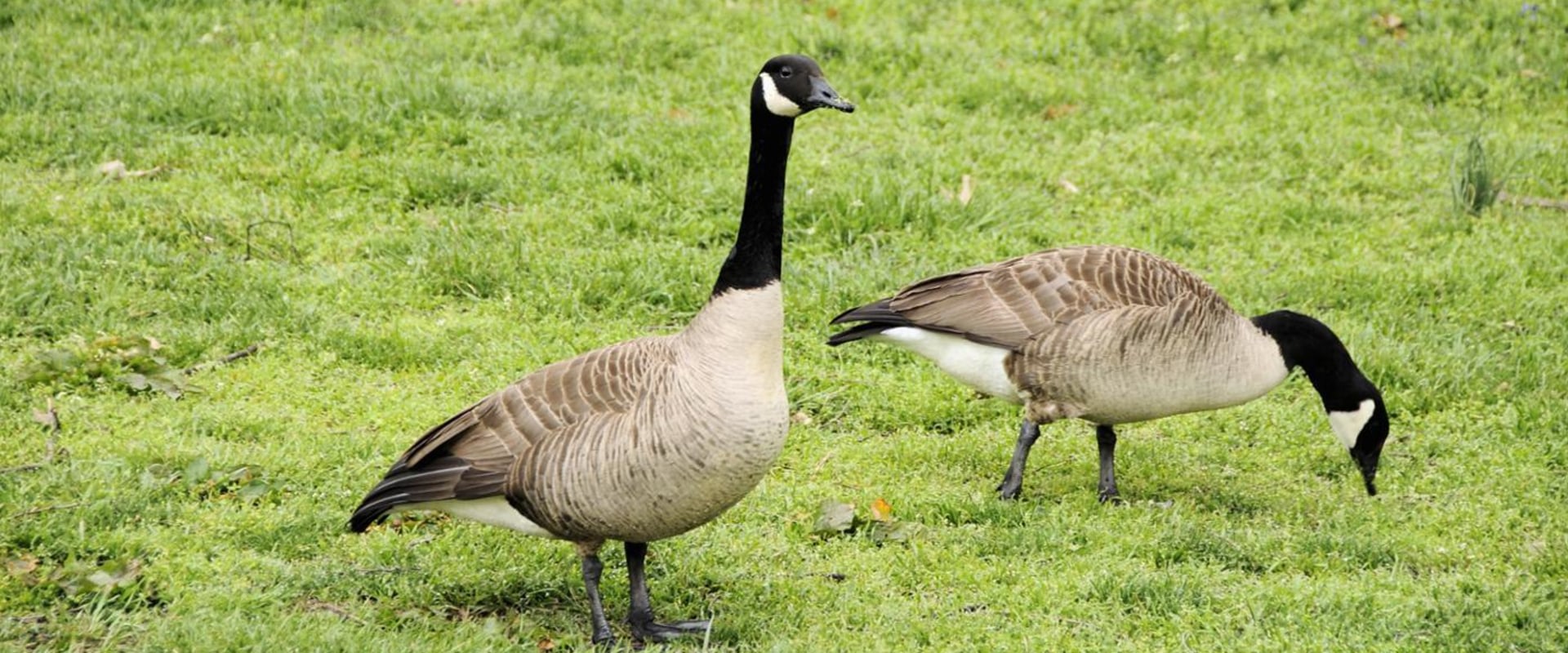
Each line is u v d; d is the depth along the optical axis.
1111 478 11.75
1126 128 19.41
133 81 18.27
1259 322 11.84
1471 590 10.03
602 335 13.91
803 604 9.62
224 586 9.38
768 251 8.52
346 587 9.52
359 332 13.46
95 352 12.49
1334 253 16.47
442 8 21.06
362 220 15.77
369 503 8.83
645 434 8.29
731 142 17.94
